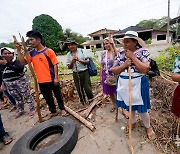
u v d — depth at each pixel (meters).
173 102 2.72
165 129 3.27
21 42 3.71
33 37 3.73
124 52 2.88
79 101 5.34
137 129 3.42
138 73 2.74
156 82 4.76
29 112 5.09
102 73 4.02
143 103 2.79
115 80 3.73
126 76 2.85
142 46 2.71
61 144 3.01
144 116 2.97
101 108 4.57
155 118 3.63
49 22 42.09
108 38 3.72
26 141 3.36
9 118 4.97
